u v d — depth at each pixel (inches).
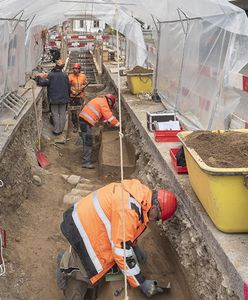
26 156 273.6
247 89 195.9
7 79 316.2
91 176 314.8
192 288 141.9
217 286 120.7
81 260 146.6
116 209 136.6
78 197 251.9
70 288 156.0
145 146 251.8
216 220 125.0
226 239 122.3
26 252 190.7
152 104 344.5
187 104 278.2
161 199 143.9
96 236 142.6
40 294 169.3
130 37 483.8
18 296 163.8
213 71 226.2
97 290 157.9
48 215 231.1
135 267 140.2
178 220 163.3
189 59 273.6
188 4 225.5
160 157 205.8
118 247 134.9
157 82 372.8
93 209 142.3
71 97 429.1
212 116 222.8
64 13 503.2
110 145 336.2
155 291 146.4
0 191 203.0
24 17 362.3
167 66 336.5
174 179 172.4
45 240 205.2
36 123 327.9
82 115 327.9
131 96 385.4
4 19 291.9
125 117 366.3
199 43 250.7
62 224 147.1
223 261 117.1
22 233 204.5
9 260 179.0
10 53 327.0
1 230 177.8
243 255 113.8
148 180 221.9
